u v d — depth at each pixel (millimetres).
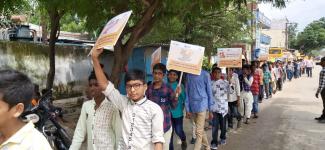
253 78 12461
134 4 9398
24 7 9664
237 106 10711
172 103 6094
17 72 2191
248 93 11492
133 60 15695
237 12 18328
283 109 15172
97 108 4152
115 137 4145
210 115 8125
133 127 3955
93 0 7469
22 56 14453
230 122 10766
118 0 8078
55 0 6992
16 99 2125
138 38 8977
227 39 19531
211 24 18438
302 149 8586
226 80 9273
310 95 20922
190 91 7508
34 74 14922
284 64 32594
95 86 4098
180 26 16203
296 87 26828
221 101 8336
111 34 3686
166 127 5980
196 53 6082
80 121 4289
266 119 12641
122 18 3703
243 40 21406
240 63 9891
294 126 11359
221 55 10016
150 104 3982
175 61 6090
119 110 4098
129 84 3947
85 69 17266
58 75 15953
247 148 8594
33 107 5836
